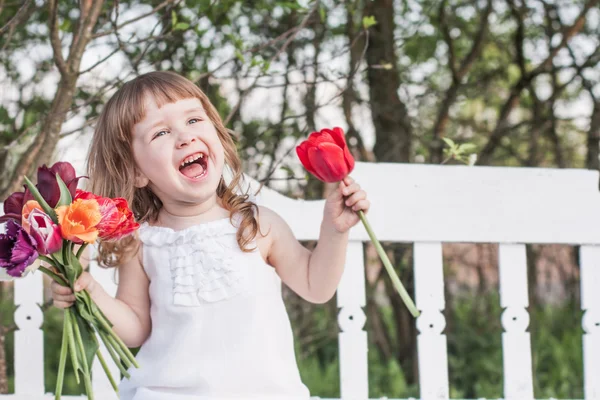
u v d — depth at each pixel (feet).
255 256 4.96
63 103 6.45
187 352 4.75
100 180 4.93
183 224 4.99
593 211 6.41
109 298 4.84
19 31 8.08
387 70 9.84
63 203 3.74
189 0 7.22
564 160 10.83
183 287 4.80
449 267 11.43
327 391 10.21
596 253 6.45
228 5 7.48
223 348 4.75
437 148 10.26
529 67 10.93
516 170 6.40
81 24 6.38
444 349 6.32
